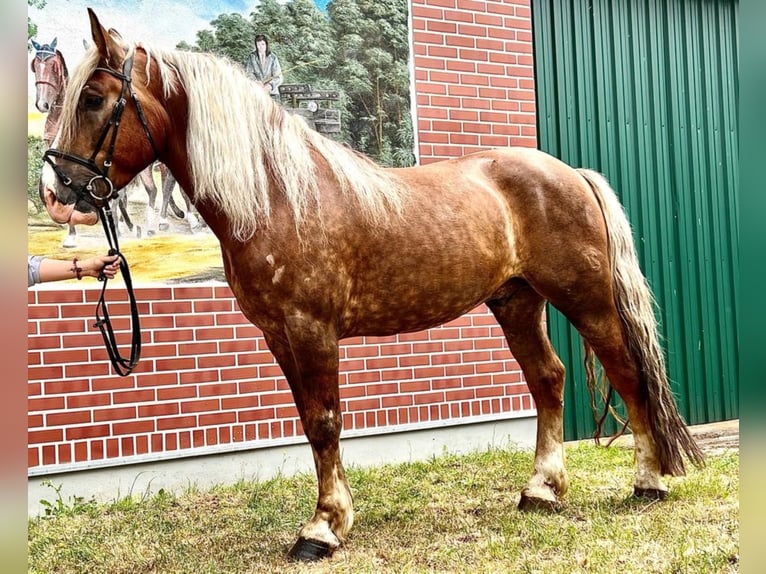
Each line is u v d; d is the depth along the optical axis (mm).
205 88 2670
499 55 4969
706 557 2516
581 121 5371
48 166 2525
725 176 6043
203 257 4102
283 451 4289
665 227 5738
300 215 2695
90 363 3807
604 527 2934
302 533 2779
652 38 5727
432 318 3051
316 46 4422
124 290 3918
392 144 4613
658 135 5730
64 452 3725
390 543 2908
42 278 2650
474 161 3289
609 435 5395
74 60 3816
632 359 3301
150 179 3980
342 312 2805
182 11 4094
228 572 2660
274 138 2771
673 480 3709
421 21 4715
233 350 4164
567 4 5359
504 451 4691
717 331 5949
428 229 2928
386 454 4520
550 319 5215
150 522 3420
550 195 3205
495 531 3035
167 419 3982
